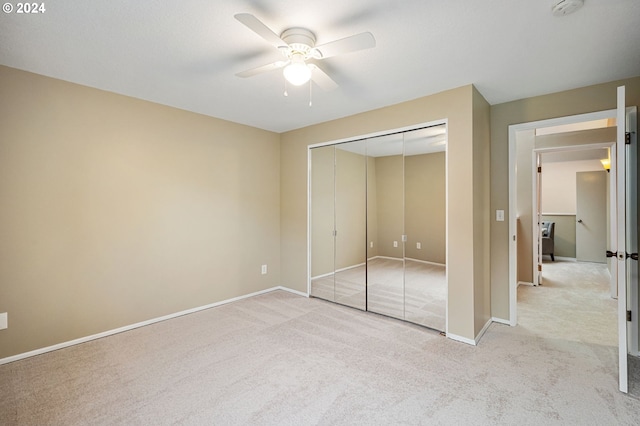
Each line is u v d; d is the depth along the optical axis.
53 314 2.54
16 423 1.68
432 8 1.65
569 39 1.96
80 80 2.60
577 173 6.68
